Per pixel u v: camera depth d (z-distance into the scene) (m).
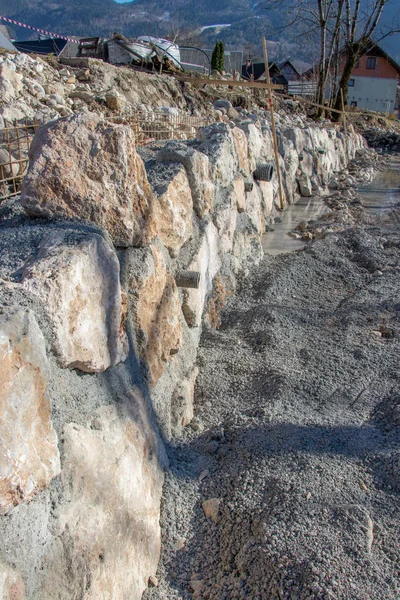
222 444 2.99
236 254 5.61
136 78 10.08
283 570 2.06
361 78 42.06
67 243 1.95
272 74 35.81
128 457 2.10
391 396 3.40
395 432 3.00
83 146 2.38
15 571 1.35
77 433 1.79
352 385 3.54
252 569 2.16
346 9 21.83
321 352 3.98
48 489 1.58
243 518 2.41
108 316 2.10
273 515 2.32
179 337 3.26
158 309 2.87
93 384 2.04
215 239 4.57
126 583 1.94
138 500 2.15
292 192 10.56
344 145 16.84
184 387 3.20
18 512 1.43
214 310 4.52
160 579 2.20
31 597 1.40
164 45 16.92
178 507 2.52
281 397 3.33
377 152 21.34
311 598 1.93
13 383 1.37
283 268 5.94
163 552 2.32
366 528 2.21
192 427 3.16
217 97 13.61
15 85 5.86
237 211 5.82
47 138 2.35
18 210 2.68
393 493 2.48
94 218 2.38
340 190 12.45
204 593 2.16
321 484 2.48
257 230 6.68
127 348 2.35
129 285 2.53
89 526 1.72
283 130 11.00
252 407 3.29
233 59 31.64
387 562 2.09
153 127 7.01
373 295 5.23
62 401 1.75
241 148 6.21
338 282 5.75
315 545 2.13
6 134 4.17
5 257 1.92
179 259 3.54
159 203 3.07
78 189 2.35
